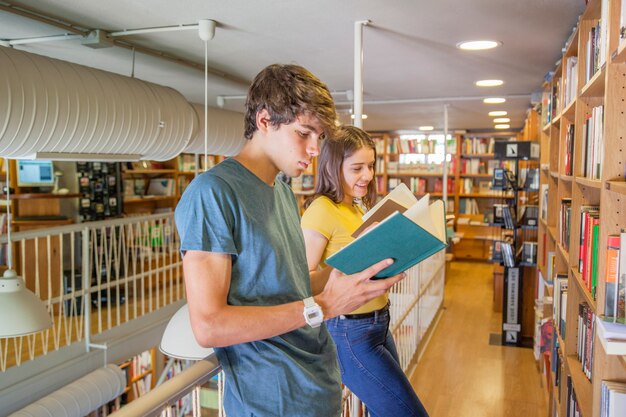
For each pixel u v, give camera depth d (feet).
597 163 6.02
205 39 8.38
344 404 7.09
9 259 8.42
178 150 10.93
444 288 21.61
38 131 7.46
